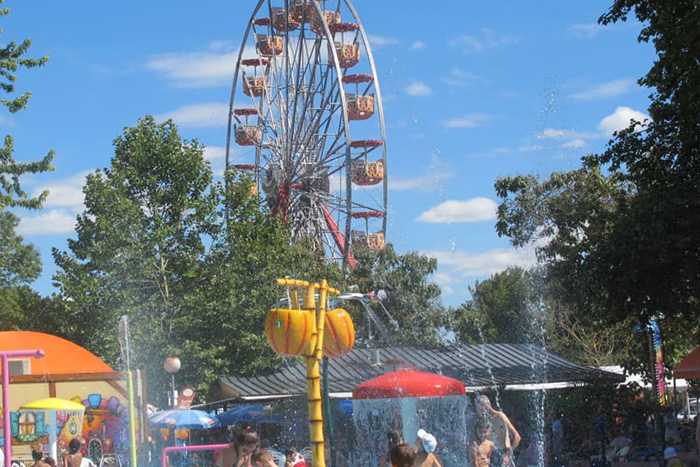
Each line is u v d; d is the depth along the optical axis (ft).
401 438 52.60
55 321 156.35
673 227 98.53
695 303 108.88
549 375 121.19
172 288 152.46
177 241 154.71
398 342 176.65
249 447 43.16
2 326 197.16
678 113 97.86
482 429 57.88
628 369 130.11
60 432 90.89
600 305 110.73
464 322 231.50
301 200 201.16
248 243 154.81
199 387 142.41
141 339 142.41
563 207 131.75
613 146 105.40
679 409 177.37
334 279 178.70
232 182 163.63
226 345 147.02
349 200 183.52
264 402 131.03
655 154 104.37
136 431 79.10
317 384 52.60
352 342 55.26
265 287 150.30
